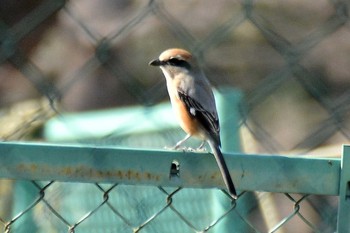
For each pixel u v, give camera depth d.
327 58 21.28
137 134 10.65
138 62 19.00
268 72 20.84
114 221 9.91
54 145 6.20
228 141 9.90
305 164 6.77
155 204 9.85
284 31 20.92
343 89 21.00
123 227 9.91
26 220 9.41
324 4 21.09
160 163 6.44
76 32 15.25
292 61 8.79
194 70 10.05
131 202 9.91
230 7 20.72
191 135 9.79
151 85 18.66
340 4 9.01
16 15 13.78
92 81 16.89
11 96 13.80
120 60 18.72
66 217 9.73
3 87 13.88
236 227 8.80
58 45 15.02
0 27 8.03
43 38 14.63
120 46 18.69
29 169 6.16
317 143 12.20
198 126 9.65
